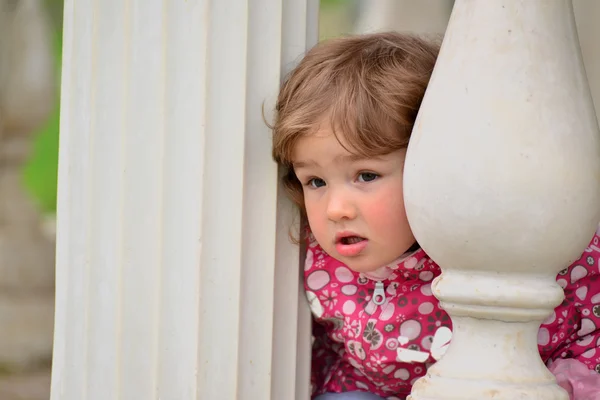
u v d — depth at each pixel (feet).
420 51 10.40
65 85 10.41
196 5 9.37
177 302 9.52
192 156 9.41
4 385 26.94
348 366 11.92
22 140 29.48
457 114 7.57
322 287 10.94
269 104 9.60
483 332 7.90
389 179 9.71
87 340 10.02
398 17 25.90
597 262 10.43
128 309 9.69
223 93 9.41
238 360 9.55
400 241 9.88
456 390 7.80
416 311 10.82
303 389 10.48
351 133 9.48
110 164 9.87
